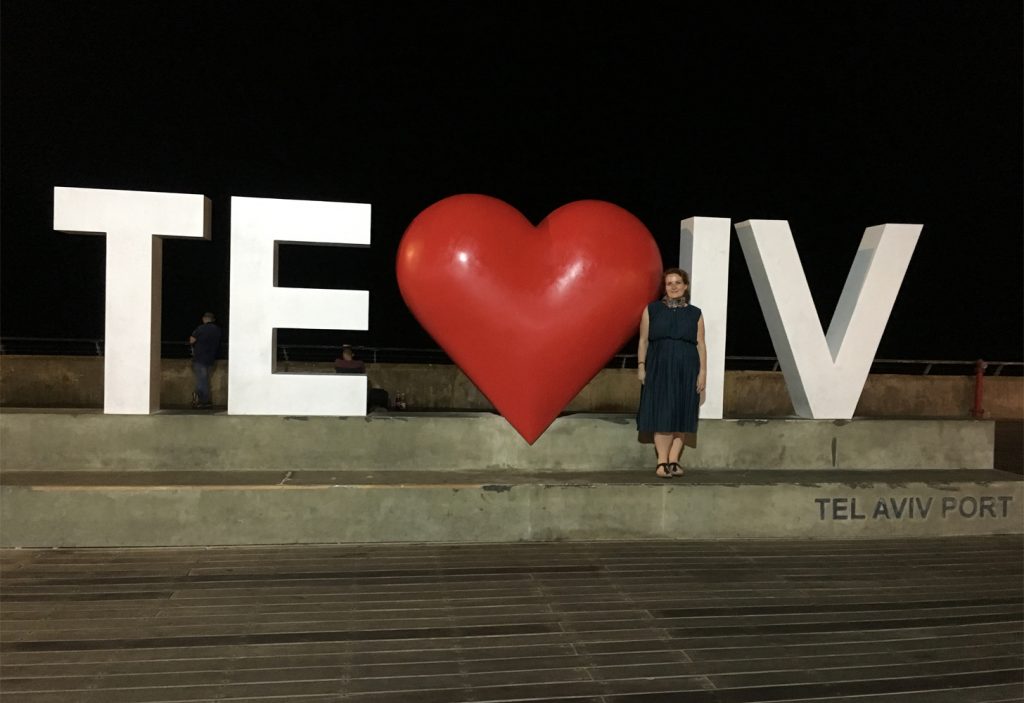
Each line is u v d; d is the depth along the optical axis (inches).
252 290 188.5
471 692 108.1
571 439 197.9
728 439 203.2
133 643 121.2
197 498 169.5
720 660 120.0
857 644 127.4
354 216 190.4
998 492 194.9
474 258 183.8
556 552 171.5
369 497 173.6
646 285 191.9
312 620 131.3
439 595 144.0
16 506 166.1
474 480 181.8
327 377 191.6
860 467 208.5
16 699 103.9
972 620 138.7
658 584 152.9
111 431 185.3
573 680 112.3
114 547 167.9
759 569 163.8
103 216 185.0
